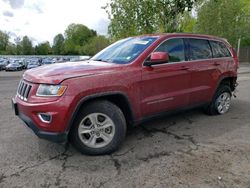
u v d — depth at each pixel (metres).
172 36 4.67
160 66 4.31
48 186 3.03
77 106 3.47
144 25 13.62
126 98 3.88
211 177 3.18
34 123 3.49
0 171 3.36
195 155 3.78
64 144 4.17
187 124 5.18
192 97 4.93
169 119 5.49
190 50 4.95
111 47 5.04
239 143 4.21
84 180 3.15
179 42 4.79
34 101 3.45
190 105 4.98
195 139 4.39
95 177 3.22
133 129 4.89
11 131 4.82
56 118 3.38
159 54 4.02
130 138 4.46
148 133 4.69
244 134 4.63
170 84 4.48
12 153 3.87
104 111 3.74
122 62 4.13
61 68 3.78
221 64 5.55
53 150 3.97
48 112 3.37
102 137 3.80
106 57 4.63
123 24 15.40
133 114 4.05
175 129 4.90
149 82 4.15
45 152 3.91
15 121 5.46
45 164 3.54
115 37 16.22
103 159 3.68
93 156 3.78
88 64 4.09
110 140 3.82
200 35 5.29
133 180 3.14
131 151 3.94
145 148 4.04
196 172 3.30
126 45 4.69
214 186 3.00
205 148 4.02
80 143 3.69
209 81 5.28
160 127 5.00
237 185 3.02
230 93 6.01
